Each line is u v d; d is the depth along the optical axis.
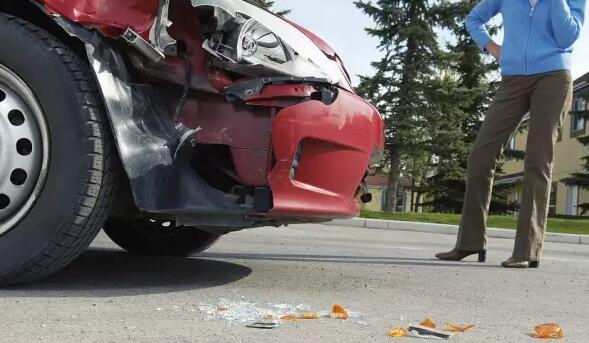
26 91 2.51
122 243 4.07
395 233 9.47
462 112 19.66
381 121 3.53
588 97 19.84
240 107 2.80
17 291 2.56
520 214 4.57
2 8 2.71
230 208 2.69
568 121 24.55
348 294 3.03
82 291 2.67
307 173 2.94
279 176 2.80
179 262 3.81
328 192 3.05
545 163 4.49
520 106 4.55
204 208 2.65
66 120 2.48
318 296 2.92
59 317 2.17
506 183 23.53
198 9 2.76
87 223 2.48
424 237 8.91
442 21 18.92
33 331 1.98
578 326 2.59
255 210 2.74
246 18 2.82
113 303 2.46
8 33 2.55
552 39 4.40
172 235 4.00
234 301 2.65
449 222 12.42
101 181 2.48
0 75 2.53
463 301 3.03
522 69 4.46
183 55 2.76
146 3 2.64
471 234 4.77
